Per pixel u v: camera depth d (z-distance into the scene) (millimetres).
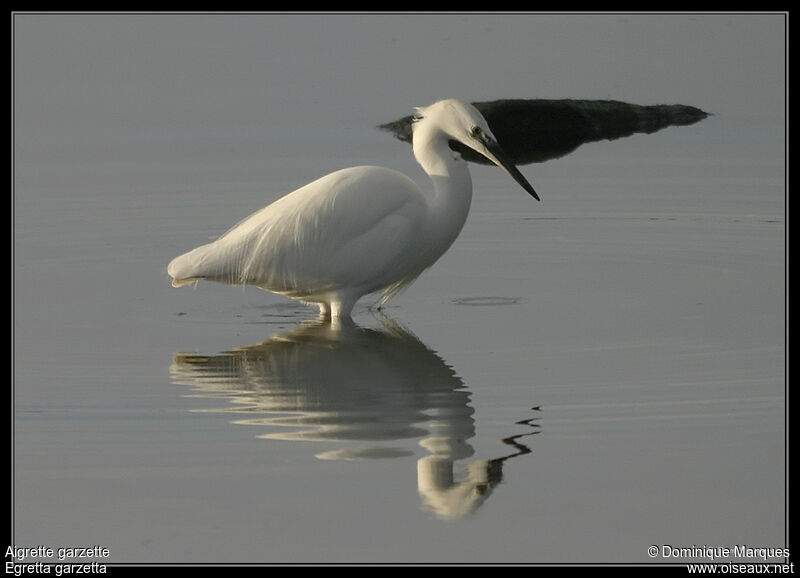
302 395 12055
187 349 13562
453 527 9352
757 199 19484
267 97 24578
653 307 14672
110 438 11000
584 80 25641
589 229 18156
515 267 16547
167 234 18047
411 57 26516
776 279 15711
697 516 9500
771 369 12359
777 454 10383
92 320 14602
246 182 20281
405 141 22281
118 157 21609
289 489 9984
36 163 21297
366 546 9148
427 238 14383
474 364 12812
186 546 9148
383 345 13578
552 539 9242
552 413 11375
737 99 24859
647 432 10891
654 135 23359
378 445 10812
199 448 10773
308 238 13953
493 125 23156
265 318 14758
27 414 11570
